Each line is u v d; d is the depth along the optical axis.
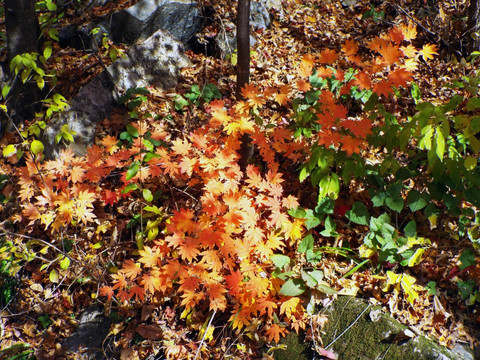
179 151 1.50
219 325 1.60
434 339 1.41
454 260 1.59
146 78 2.18
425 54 1.51
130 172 1.55
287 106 2.06
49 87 2.23
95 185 1.79
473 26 2.18
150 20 2.38
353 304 1.52
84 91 2.06
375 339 1.44
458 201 1.54
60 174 1.57
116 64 2.15
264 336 1.55
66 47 2.50
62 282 1.75
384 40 1.50
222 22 2.35
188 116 2.06
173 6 2.37
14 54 2.10
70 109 2.03
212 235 1.42
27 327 1.69
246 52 1.71
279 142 1.60
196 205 1.80
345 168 1.58
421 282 1.54
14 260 1.79
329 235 1.60
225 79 2.23
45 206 1.82
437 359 1.34
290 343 1.52
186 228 1.46
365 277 1.57
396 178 1.58
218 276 1.49
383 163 1.59
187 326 1.60
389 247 1.52
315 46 2.41
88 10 2.64
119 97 2.11
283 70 2.26
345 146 1.47
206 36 2.39
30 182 1.57
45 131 2.00
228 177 1.50
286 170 1.85
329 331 1.50
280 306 1.56
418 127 1.46
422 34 2.35
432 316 1.46
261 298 1.46
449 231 1.64
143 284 1.53
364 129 1.46
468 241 1.61
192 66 2.29
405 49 1.51
